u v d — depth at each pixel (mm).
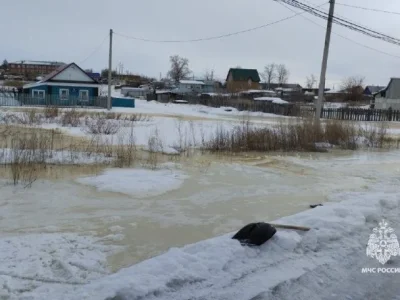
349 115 46500
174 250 4875
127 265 5043
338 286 4344
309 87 100875
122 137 16297
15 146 12117
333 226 5977
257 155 15406
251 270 4492
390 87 64062
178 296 3848
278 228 5785
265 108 50625
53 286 4312
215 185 9891
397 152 18328
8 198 7953
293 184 10453
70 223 6656
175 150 14781
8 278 4422
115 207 7660
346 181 11164
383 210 7266
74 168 10961
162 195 8672
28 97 44781
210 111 48000
